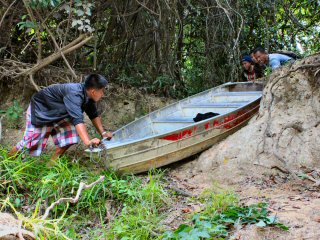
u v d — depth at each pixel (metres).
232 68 8.14
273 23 8.92
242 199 4.16
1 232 2.85
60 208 4.14
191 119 5.90
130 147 4.80
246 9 8.71
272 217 3.50
